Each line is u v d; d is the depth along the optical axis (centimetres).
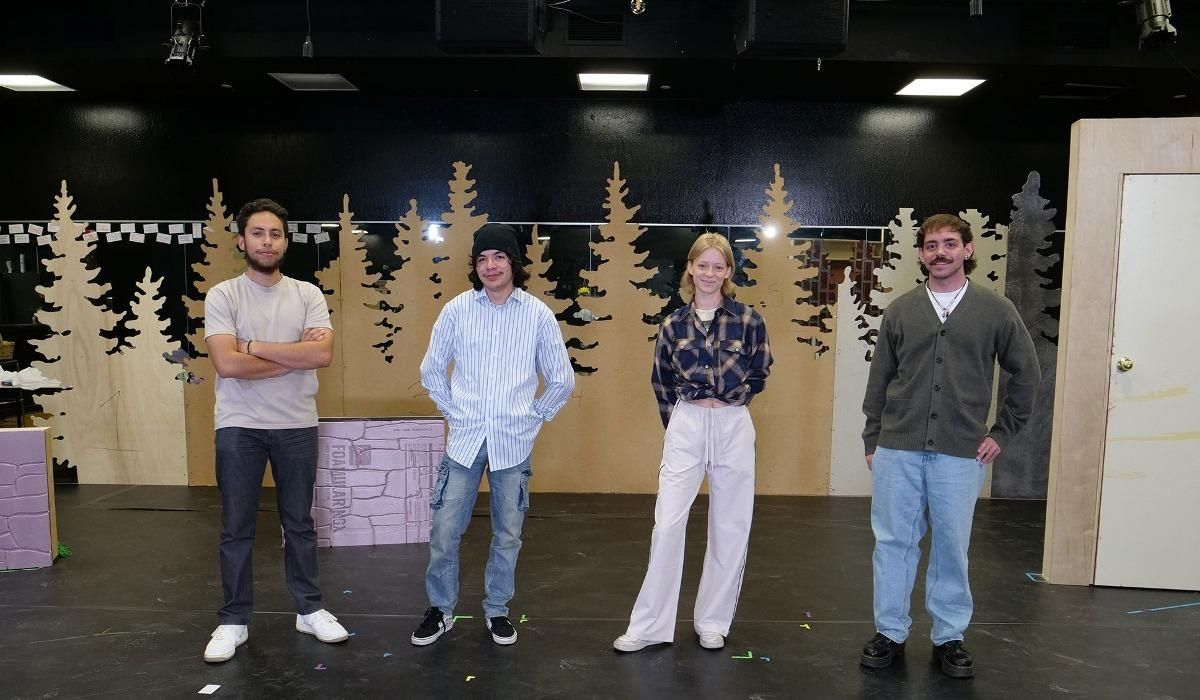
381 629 290
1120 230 332
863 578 351
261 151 529
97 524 421
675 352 270
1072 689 249
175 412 503
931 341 253
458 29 351
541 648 276
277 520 431
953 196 523
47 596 320
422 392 500
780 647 279
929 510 261
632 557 378
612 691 246
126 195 532
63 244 500
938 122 520
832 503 480
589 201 528
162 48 432
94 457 507
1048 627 297
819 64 420
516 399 265
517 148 527
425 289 496
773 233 489
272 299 270
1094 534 340
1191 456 331
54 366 504
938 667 264
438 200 530
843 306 493
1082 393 338
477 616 304
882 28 426
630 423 500
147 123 527
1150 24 368
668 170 525
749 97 512
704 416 268
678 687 249
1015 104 514
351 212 521
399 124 526
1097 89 473
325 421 390
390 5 425
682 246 502
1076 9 423
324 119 526
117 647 273
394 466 394
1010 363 252
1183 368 330
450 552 274
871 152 521
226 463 262
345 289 497
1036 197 484
